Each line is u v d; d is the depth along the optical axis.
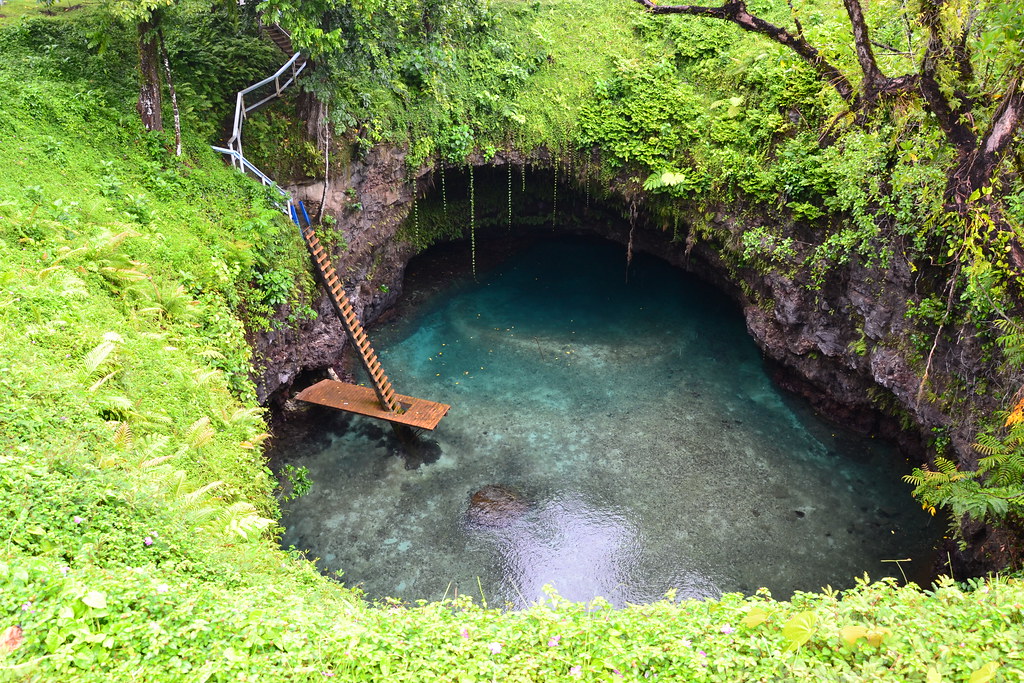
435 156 20.92
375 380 16.31
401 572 13.72
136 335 11.28
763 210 18.80
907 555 14.16
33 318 9.92
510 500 15.20
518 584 13.55
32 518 6.88
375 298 20.97
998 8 7.94
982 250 9.04
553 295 23.06
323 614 7.00
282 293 15.36
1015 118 8.02
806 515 15.10
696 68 21.19
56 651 5.46
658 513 15.12
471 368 19.69
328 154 17.78
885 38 11.41
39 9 19.34
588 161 21.75
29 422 8.12
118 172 14.34
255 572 8.19
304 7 14.38
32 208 12.12
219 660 5.71
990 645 6.25
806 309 18.09
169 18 14.82
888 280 15.63
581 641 6.57
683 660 6.21
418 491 15.55
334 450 16.61
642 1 9.98
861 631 6.20
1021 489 10.17
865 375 17.17
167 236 13.78
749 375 19.59
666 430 17.52
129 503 7.75
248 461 11.62
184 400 11.05
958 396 14.07
